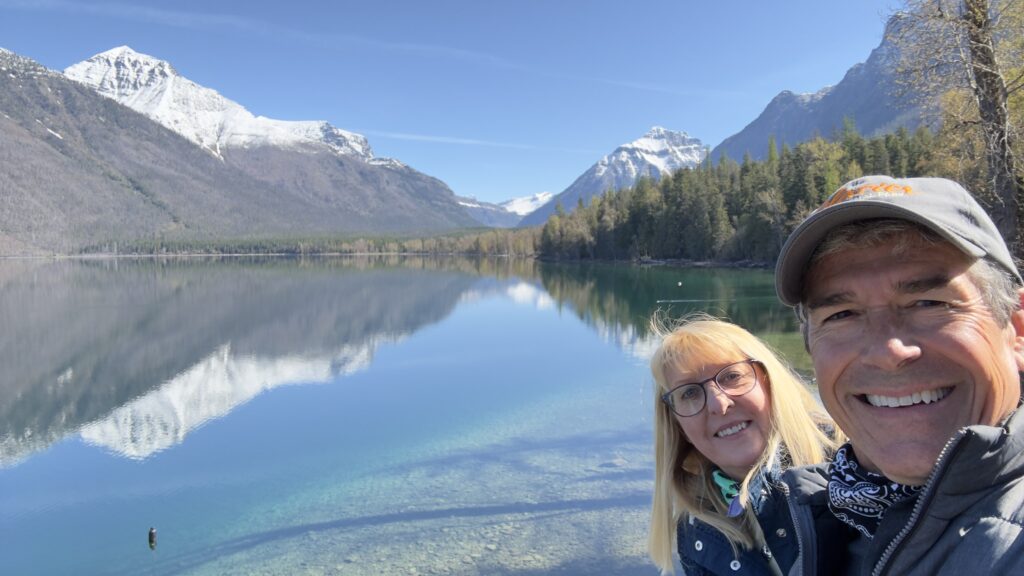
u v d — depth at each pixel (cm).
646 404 1388
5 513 933
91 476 1105
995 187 762
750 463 200
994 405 112
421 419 1379
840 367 122
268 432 1351
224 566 720
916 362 113
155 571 729
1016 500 99
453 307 4097
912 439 114
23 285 6556
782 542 188
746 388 204
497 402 1497
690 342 213
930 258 112
